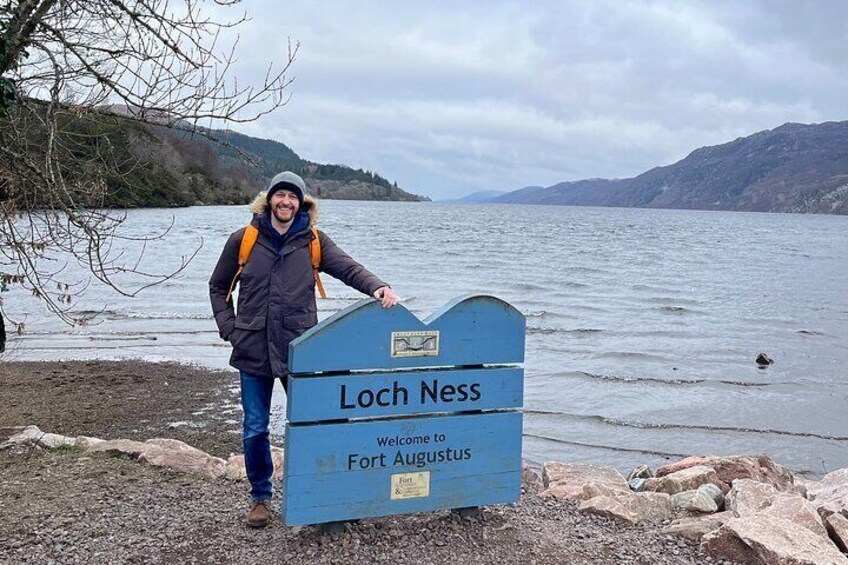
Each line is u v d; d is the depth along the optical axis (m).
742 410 12.66
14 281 7.84
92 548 3.98
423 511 4.25
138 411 11.51
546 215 193.00
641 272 41.88
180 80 5.73
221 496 4.80
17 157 6.25
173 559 3.87
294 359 3.84
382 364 4.02
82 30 5.96
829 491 5.96
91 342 17.45
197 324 20.42
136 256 42.31
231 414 11.50
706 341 19.92
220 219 91.00
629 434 11.06
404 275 36.34
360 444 4.00
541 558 4.05
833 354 18.33
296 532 4.14
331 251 4.29
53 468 5.41
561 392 13.59
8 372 13.78
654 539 4.42
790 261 55.66
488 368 4.26
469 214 170.12
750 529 4.12
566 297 29.50
